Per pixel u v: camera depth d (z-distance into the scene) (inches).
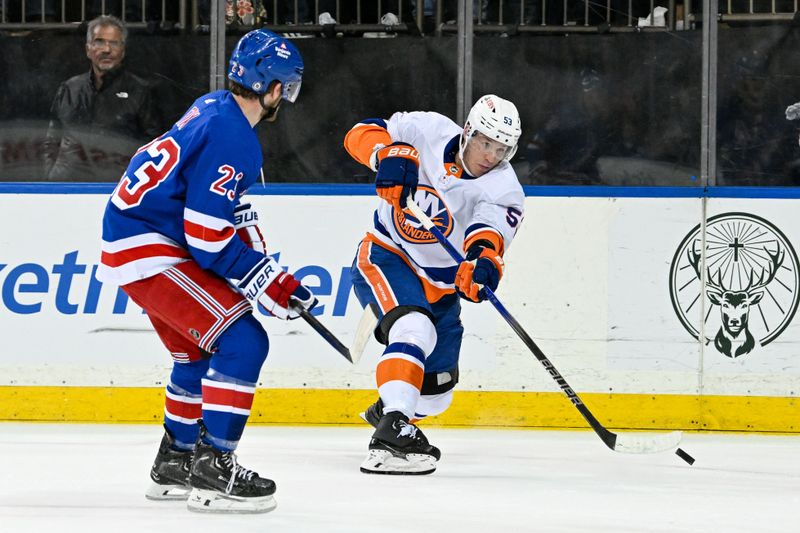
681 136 693.3
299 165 701.9
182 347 410.6
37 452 536.7
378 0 695.7
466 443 583.5
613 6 690.8
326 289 650.2
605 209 646.5
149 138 696.4
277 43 398.9
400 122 517.3
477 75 699.4
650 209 646.5
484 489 447.8
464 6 693.3
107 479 464.1
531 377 644.1
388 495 430.9
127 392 647.1
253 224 427.2
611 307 645.9
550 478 478.3
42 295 649.6
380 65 699.4
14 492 432.1
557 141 699.4
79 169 695.1
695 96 692.7
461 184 501.7
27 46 691.4
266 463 510.0
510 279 645.9
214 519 378.9
